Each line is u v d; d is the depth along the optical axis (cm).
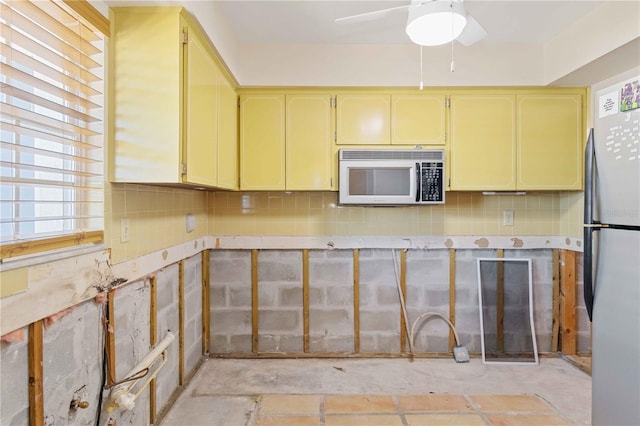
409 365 268
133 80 151
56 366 120
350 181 250
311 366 266
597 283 139
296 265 289
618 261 129
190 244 250
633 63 215
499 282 287
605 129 135
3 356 100
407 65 253
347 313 289
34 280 108
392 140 258
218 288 289
